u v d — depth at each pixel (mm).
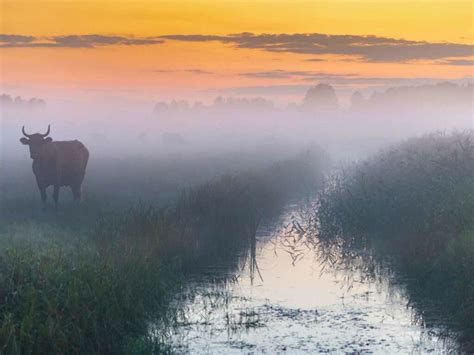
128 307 9812
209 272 13461
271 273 13383
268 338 9703
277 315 10742
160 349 9094
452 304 10688
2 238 13742
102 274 10102
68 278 9836
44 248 12484
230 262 14289
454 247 12266
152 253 12922
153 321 10219
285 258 14625
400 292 11836
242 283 12633
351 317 10586
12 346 7984
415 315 10602
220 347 9344
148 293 10711
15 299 9117
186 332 9953
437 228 13672
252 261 14367
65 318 8883
